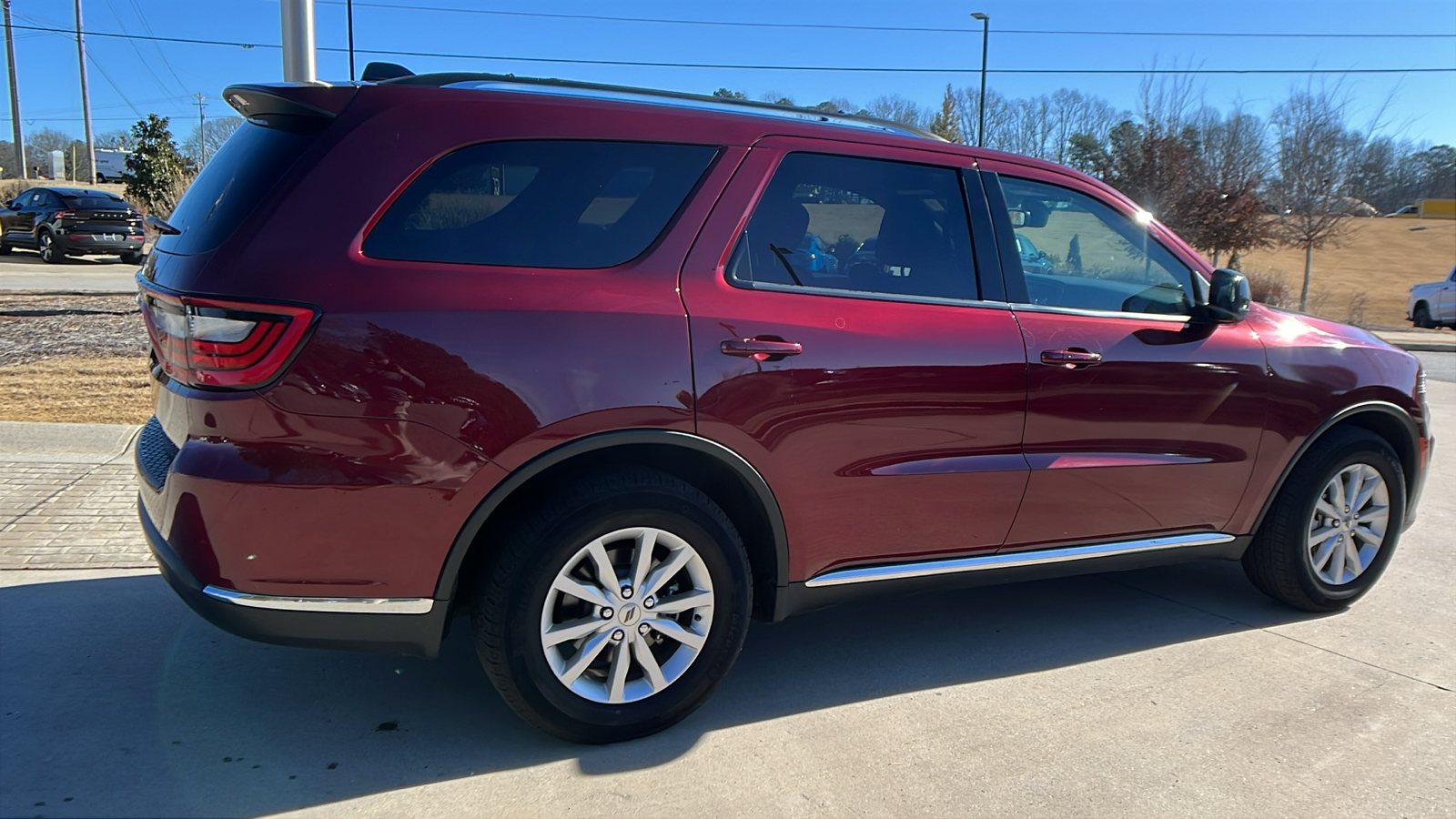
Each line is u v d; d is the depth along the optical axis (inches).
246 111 115.4
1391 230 2442.2
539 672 109.4
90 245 775.7
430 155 105.9
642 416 108.7
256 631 101.0
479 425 102.1
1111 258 146.3
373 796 104.7
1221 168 1026.7
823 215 124.9
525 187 109.7
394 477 100.3
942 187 134.3
